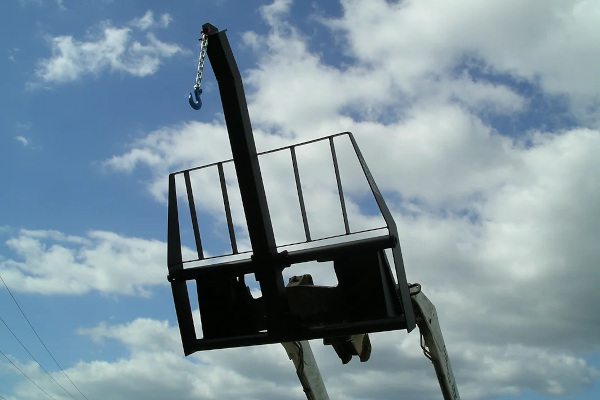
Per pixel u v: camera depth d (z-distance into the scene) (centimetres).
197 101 511
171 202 621
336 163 572
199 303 595
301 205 576
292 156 589
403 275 536
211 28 535
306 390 718
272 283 559
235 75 554
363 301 534
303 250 559
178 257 604
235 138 554
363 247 532
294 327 551
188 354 590
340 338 630
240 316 590
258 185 561
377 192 549
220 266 581
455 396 764
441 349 730
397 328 517
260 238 560
